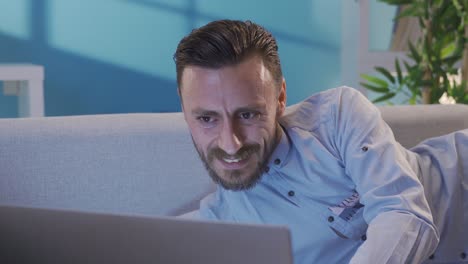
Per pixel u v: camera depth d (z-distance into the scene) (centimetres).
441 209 184
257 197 168
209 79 138
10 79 311
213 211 176
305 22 458
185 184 192
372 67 432
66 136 183
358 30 432
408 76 371
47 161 180
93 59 432
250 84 139
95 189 184
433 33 356
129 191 187
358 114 164
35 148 179
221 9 447
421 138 212
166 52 442
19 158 178
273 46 146
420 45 373
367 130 161
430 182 185
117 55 436
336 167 165
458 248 185
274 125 149
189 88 141
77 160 183
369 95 436
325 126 168
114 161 186
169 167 191
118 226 87
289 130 169
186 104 143
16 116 405
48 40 425
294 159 167
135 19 435
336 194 167
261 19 453
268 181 167
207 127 142
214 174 146
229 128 140
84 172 183
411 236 138
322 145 166
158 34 439
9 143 178
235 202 171
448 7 349
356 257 135
